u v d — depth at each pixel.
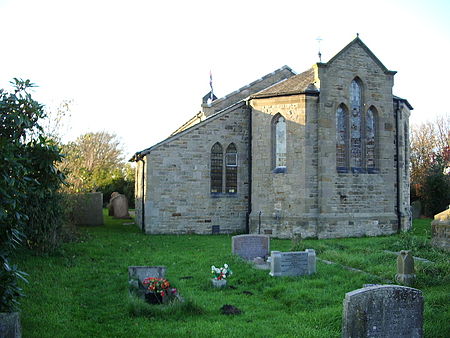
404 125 27.03
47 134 19.77
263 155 24.25
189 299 10.45
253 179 24.58
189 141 24.55
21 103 8.44
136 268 12.23
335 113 23.36
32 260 14.38
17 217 7.70
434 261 15.12
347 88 23.73
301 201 22.75
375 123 24.62
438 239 17.55
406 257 12.41
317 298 11.05
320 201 22.73
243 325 9.30
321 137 22.89
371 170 24.28
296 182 22.95
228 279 13.57
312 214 22.70
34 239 15.37
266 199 23.98
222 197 25.08
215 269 12.73
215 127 25.05
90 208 27.75
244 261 15.68
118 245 19.28
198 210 24.59
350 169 23.67
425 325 9.03
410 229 26.39
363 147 24.19
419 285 12.12
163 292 11.19
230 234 24.81
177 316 9.84
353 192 23.52
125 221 31.83
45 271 13.14
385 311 7.98
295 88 23.75
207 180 24.83
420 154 49.97
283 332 8.93
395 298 8.04
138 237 22.36
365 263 14.83
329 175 22.97
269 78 32.47
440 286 11.98
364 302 7.91
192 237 22.95
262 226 23.89
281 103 23.66
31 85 8.66
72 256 15.72
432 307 10.08
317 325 9.36
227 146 25.31
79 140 40.50
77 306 10.05
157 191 23.94
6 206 7.67
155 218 23.86
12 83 8.49
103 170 51.03
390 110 24.84
